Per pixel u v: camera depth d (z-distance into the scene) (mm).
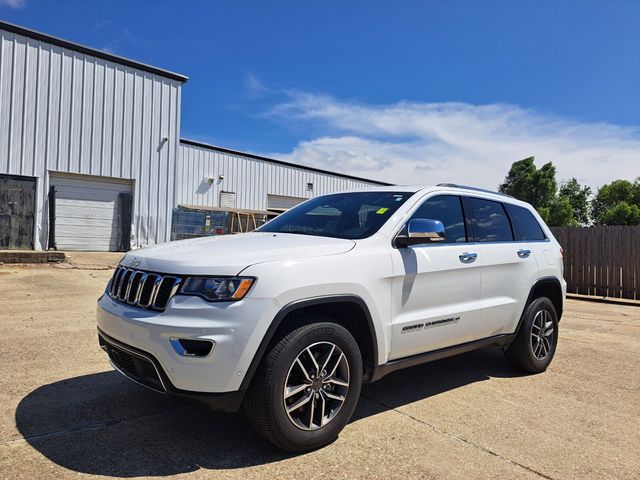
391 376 4871
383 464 2969
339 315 3504
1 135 14062
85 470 2773
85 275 11156
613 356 5914
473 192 4789
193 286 2906
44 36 14586
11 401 3768
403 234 3857
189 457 2980
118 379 4363
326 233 4023
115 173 16312
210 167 23781
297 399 3064
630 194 40375
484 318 4383
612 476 2930
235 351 2797
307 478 2768
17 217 14477
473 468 2965
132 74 16609
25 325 6289
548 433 3539
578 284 12297
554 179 35781
